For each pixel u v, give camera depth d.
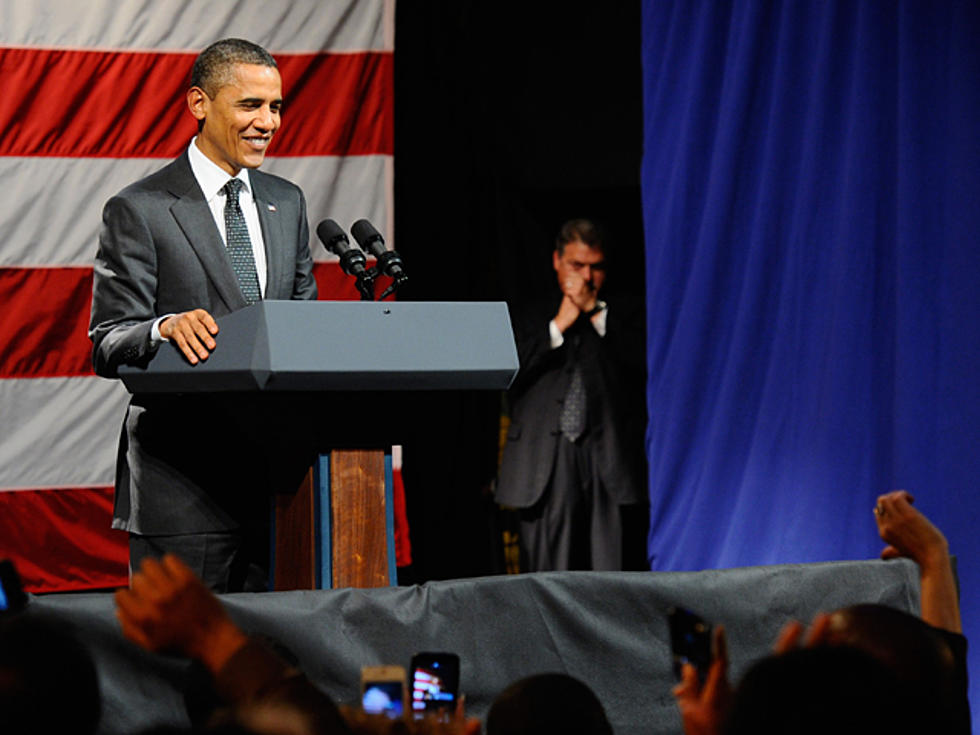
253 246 4.83
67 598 3.39
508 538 8.41
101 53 7.71
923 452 6.18
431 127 8.38
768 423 6.66
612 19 8.25
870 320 6.38
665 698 3.74
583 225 8.24
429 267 8.38
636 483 8.20
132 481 4.50
